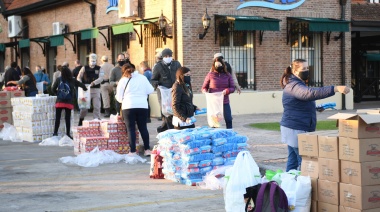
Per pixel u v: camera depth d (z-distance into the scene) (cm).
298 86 976
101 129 1516
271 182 789
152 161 1220
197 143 1128
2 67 4188
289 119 1002
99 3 3017
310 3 2733
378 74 3609
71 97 1839
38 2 3509
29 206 987
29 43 3531
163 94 1513
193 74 2467
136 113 1455
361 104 3238
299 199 812
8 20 3884
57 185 1160
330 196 805
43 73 3016
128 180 1200
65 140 1781
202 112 1398
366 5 3017
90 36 2928
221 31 2544
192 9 2459
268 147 1543
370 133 773
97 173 1286
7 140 1942
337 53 2827
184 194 1060
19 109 1933
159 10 2569
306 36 2752
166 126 1537
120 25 2662
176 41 2478
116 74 2125
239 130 1928
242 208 840
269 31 2647
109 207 970
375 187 779
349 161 781
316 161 830
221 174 1124
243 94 2581
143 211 939
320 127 1916
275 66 2669
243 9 2573
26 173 1295
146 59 2688
